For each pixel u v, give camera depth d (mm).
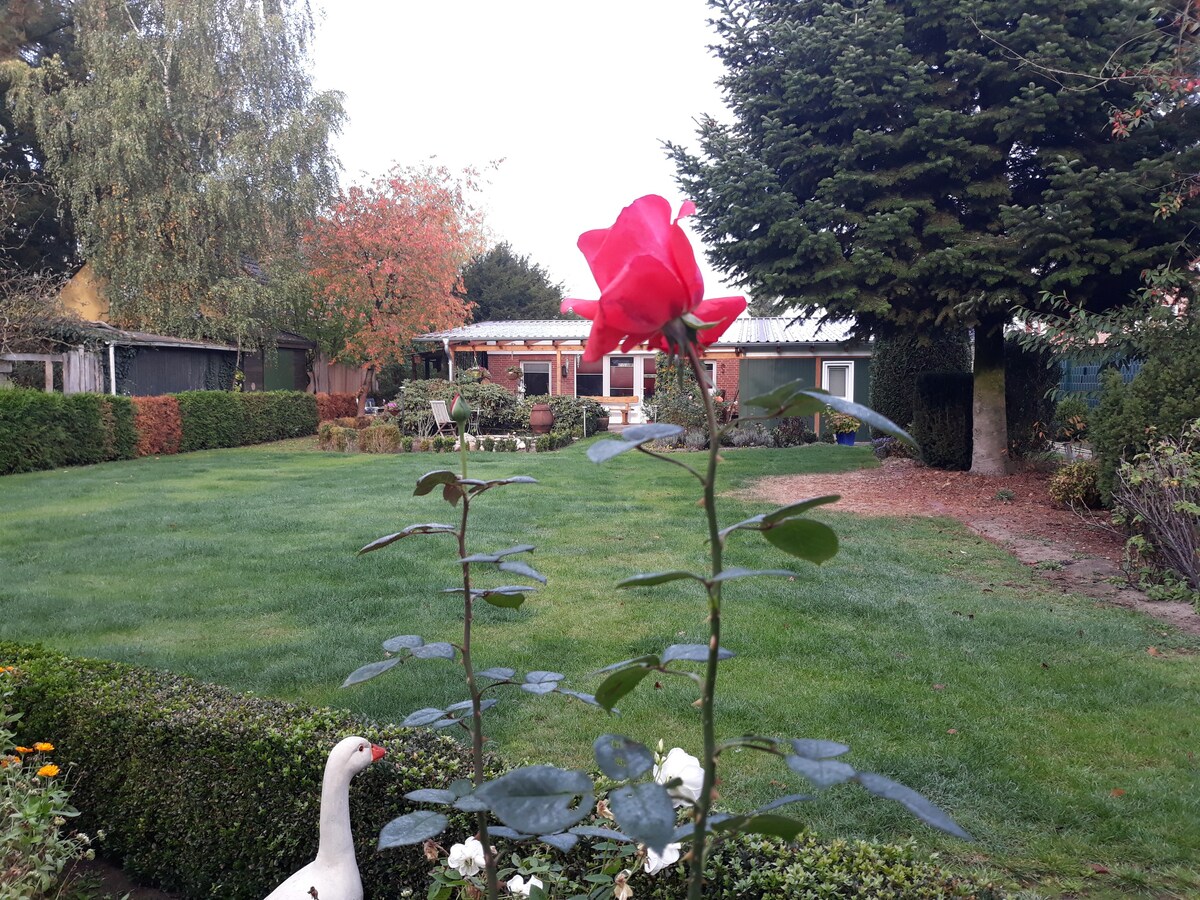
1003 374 10750
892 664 4297
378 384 26844
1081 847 2689
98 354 17250
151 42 20031
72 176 20281
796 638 4691
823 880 1823
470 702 1507
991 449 10789
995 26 8914
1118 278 8953
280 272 21125
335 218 22359
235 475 12727
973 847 2697
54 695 2748
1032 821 2846
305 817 2320
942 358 14156
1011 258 8867
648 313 882
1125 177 7922
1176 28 8102
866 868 1862
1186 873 2553
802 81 9383
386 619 5062
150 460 15375
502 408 21125
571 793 893
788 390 864
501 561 1355
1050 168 9109
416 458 15453
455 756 2404
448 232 24062
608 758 929
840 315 10422
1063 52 8492
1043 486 9844
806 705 3783
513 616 5145
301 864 2361
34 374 17359
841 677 4137
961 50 8945
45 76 20031
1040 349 8930
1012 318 10156
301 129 20922
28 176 23828
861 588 5781
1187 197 7953
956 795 3000
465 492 1449
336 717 2592
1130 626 4883
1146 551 5945
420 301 22516
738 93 10188
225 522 8383
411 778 2221
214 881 2490
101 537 7551
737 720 3641
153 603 5387
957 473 11062
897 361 14320
